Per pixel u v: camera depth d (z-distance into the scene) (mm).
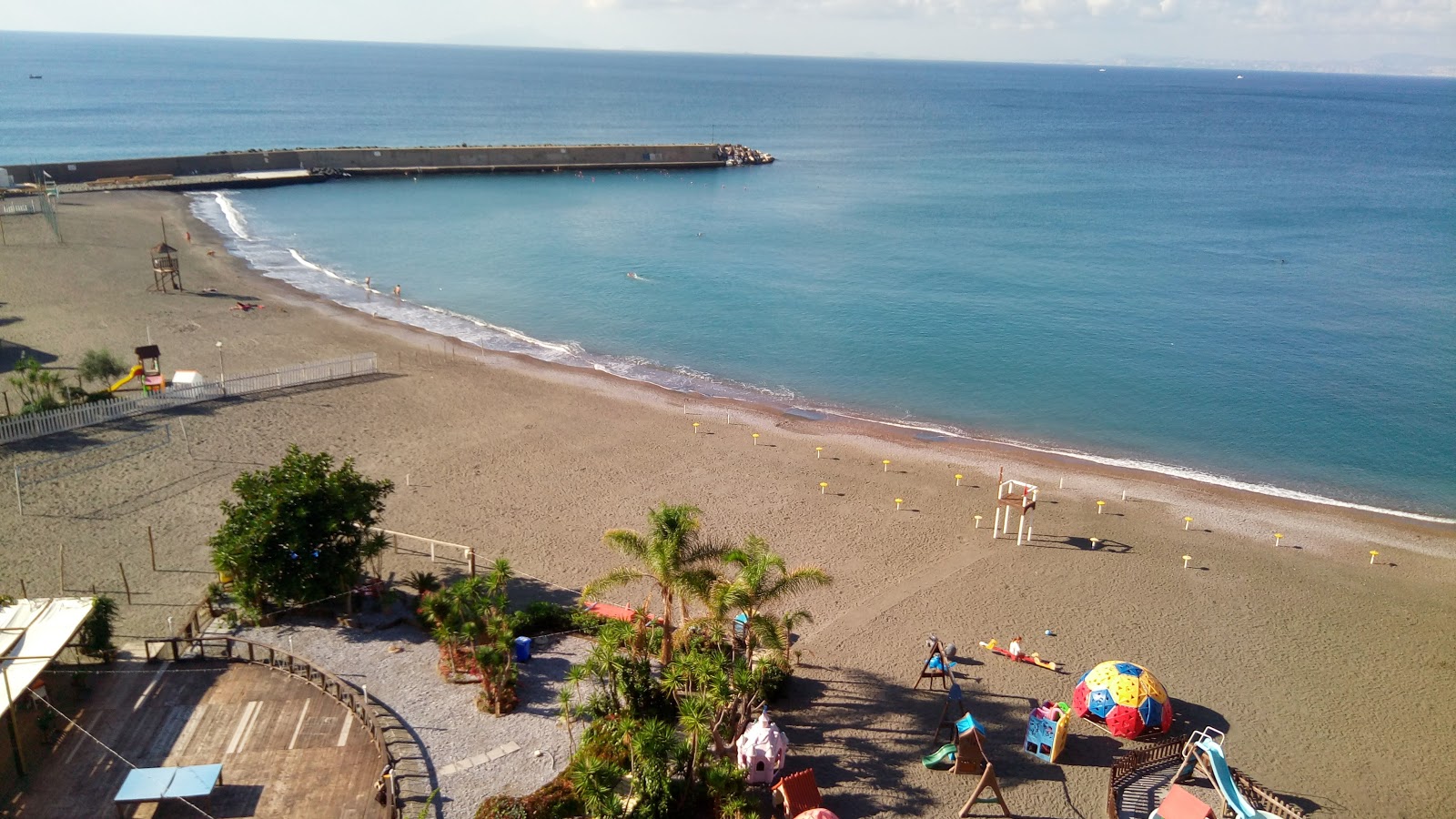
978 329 75188
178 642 28734
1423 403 60469
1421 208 136875
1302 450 53281
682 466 47750
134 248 88438
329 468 33062
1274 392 62000
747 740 25156
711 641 29266
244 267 86188
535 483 44688
